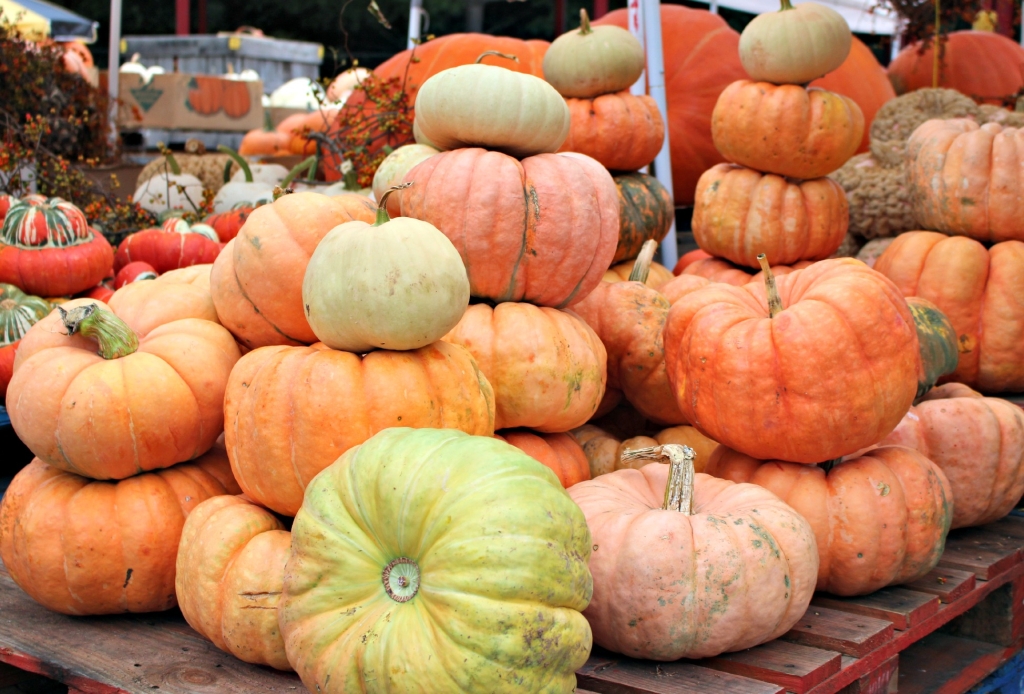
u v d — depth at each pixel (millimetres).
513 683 1799
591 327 3305
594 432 3357
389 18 15539
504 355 2768
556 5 10664
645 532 2328
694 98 6383
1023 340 3822
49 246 4129
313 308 2320
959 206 3867
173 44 11797
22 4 9016
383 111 5629
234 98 9469
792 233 4164
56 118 6891
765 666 2283
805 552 2396
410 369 2311
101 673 2264
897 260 4016
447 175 2803
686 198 6605
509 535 1844
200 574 2309
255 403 2336
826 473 2754
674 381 2881
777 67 4082
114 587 2520
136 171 7910
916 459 2787
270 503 2389
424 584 1866
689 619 2266
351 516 1998
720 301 2824
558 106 2936
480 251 2793
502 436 2930
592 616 2371
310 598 1973
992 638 3154
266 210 2730
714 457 3000
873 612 2611
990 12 8336
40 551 2498
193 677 2246
